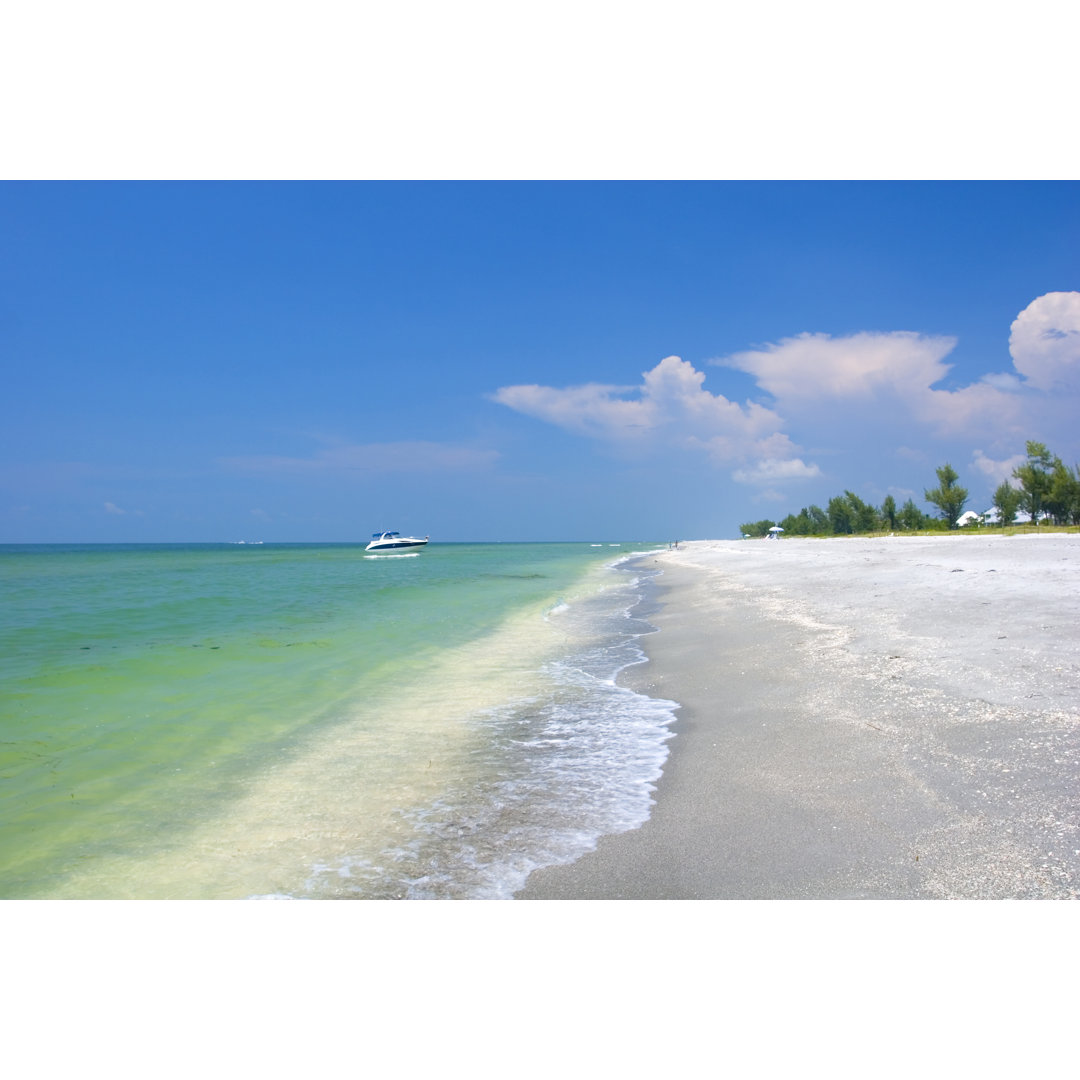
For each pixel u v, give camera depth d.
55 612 22.66
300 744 8.50
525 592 31.08
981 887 4.53
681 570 42.72
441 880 5.19
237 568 58.03
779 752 7.26
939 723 7.34
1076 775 5.73
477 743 8.44
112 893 5.10
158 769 7.64
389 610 23.48
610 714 9.57
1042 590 15.48
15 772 7.56
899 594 17.61
